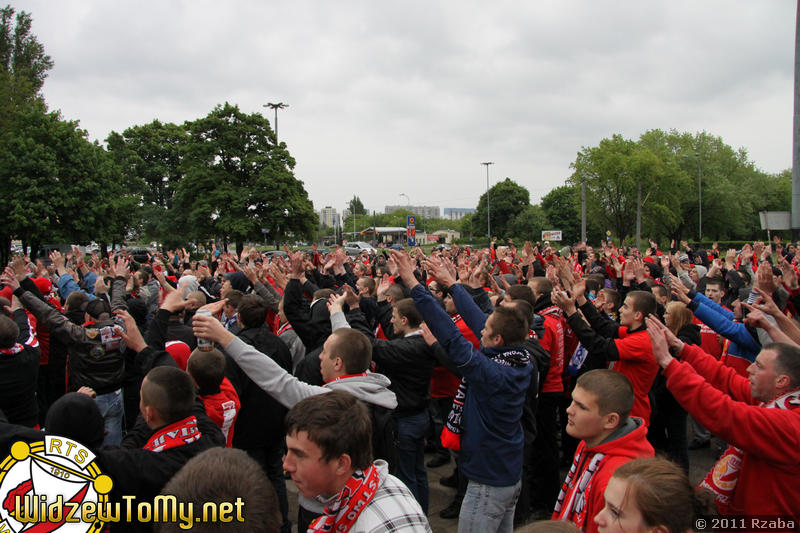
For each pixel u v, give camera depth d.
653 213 50.06
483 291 5.14
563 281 5.29
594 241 69.25
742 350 3.92
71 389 4.68
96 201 29.55
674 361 2.47
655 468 1.66
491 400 2.84
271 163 38.38
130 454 2.39
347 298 4.36
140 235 47.47
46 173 27.53
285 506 3.79
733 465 2.45
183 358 4.07
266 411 3.57
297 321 4.50
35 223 26.52
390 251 2.93
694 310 4.05
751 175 65.12
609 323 4.44
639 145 54.28
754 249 9.45
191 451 2.49
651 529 1.57
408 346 3.84
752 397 2.68
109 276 8.34
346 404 1.88
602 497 2.16
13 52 33.72
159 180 52.28
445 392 5.15
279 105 38.22
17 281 4.64
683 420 4.79
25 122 28.48
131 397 5.05
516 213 84.19
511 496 2.92
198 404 2.95
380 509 1.81
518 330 2.97
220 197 36.81
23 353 4.09
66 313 5.98
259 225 37.53
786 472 2.21
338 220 72.94
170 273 12.18
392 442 3.18
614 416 2.32
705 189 57.66
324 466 1.78
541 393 4.42
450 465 5.66
